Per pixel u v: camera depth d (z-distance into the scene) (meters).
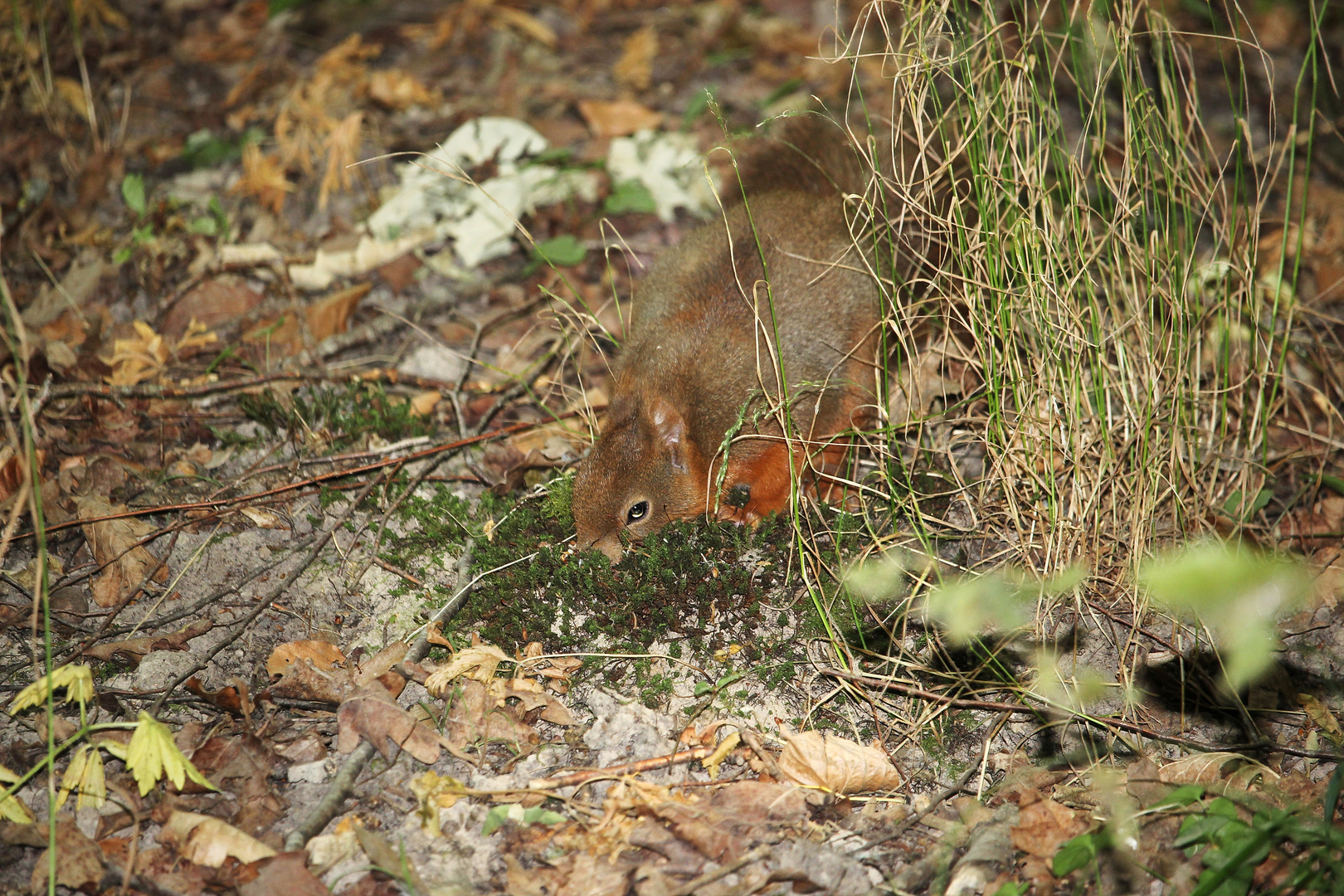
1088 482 5.52
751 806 4.56
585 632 5.37
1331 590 5.59
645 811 4.52
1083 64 7.86
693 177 9.16
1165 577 2.37
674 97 10.34
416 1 11.98
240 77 10.32
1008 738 4.98
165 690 4.96
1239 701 4.91
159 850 4.32
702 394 6.02
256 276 8.09
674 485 6.07
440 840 4.40
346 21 11.49
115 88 9.95
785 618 5.38
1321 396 6.31
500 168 9.05
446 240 8.52
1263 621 5.28
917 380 6.20
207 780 4.60
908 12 5.54
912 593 5.14
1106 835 4.16
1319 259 7.98
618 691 5.12
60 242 8.21
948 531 5.83
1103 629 5.34
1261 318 7.13
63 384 6.87
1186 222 5.82
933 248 6.79
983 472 5.91
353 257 8.21
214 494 6.21
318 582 5.66
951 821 4.55
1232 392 6.41
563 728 4.96
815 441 5.60
